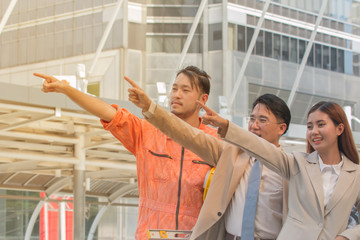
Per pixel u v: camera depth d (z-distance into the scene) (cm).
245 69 2384
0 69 2202
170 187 432
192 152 426
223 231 418
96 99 421
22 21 2242
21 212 3138
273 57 2462
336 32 2634
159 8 2350
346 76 2655
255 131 440
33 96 1453
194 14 2377
